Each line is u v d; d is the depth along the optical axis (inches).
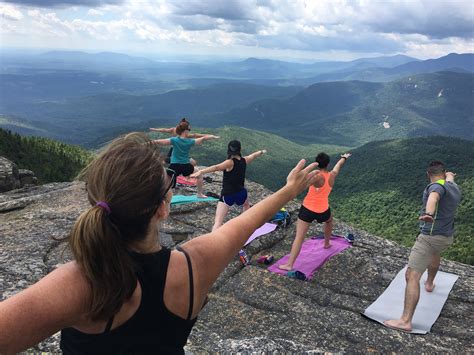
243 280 244.7
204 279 59.9
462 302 239.5
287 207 376.5
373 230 3914.9
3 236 279.4
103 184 52.0
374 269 267.0
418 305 229.5
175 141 378.3
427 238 211.2
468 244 2456.9
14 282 213.6
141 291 53.1
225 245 63.7
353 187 5935.0
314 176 76.9
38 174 1088.8
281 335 194.2
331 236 318.0
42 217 319.6
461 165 6043.3
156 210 55.1
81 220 50.9
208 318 207.0
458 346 193.9
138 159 53.2
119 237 50.8
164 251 58.2
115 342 53.2
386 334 199.3
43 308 47.2
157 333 54.9
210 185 448.8
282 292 233.0
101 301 49.0
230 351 149.1
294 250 261.9
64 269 51.8
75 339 53.4
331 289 246.2
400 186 5088.6
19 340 45.8
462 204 3858.3
